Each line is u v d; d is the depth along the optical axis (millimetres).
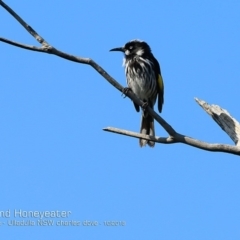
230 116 11359
